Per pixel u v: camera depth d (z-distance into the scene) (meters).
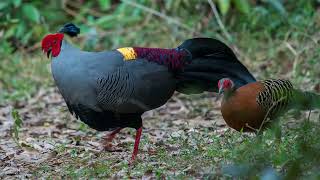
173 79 11.40
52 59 11.11
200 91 11.76
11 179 10.69
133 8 21.61
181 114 15.79
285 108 10.95
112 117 11.16
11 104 17.48
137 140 11.36
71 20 22.81
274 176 8.30
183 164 10.73
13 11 21.66
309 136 9.37
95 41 21.08
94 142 13.05
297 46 18.28
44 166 11.21
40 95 18.14
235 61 11.79
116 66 10.80
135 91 10.92
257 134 10.72
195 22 20.78
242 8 20.14
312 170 8.62
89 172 10.56
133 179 10.23
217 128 13.72
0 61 20.39
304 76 17.06
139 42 20.80
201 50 11.59
